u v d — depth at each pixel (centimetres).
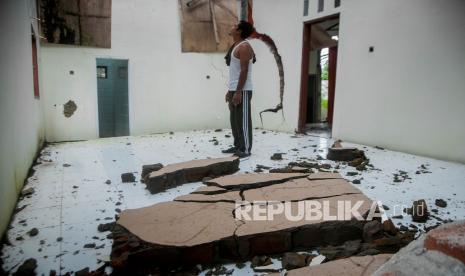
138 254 154
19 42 283
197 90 610
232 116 396
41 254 167
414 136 407
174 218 187
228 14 611
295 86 561
